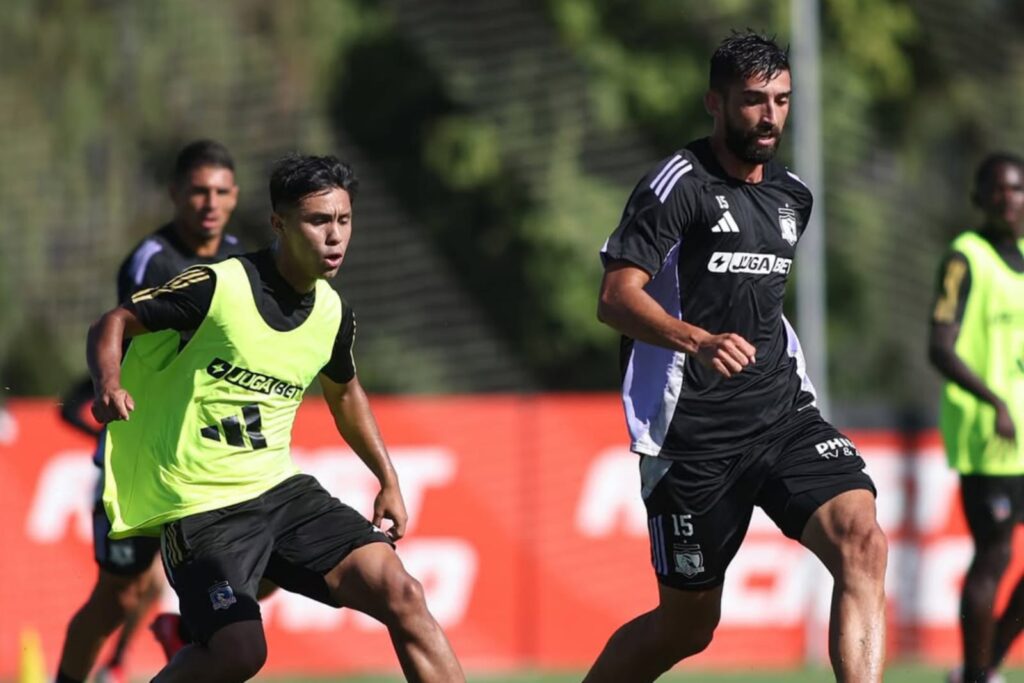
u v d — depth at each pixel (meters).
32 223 60.25
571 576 35.94
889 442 36.06
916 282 60.47
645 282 17.91
